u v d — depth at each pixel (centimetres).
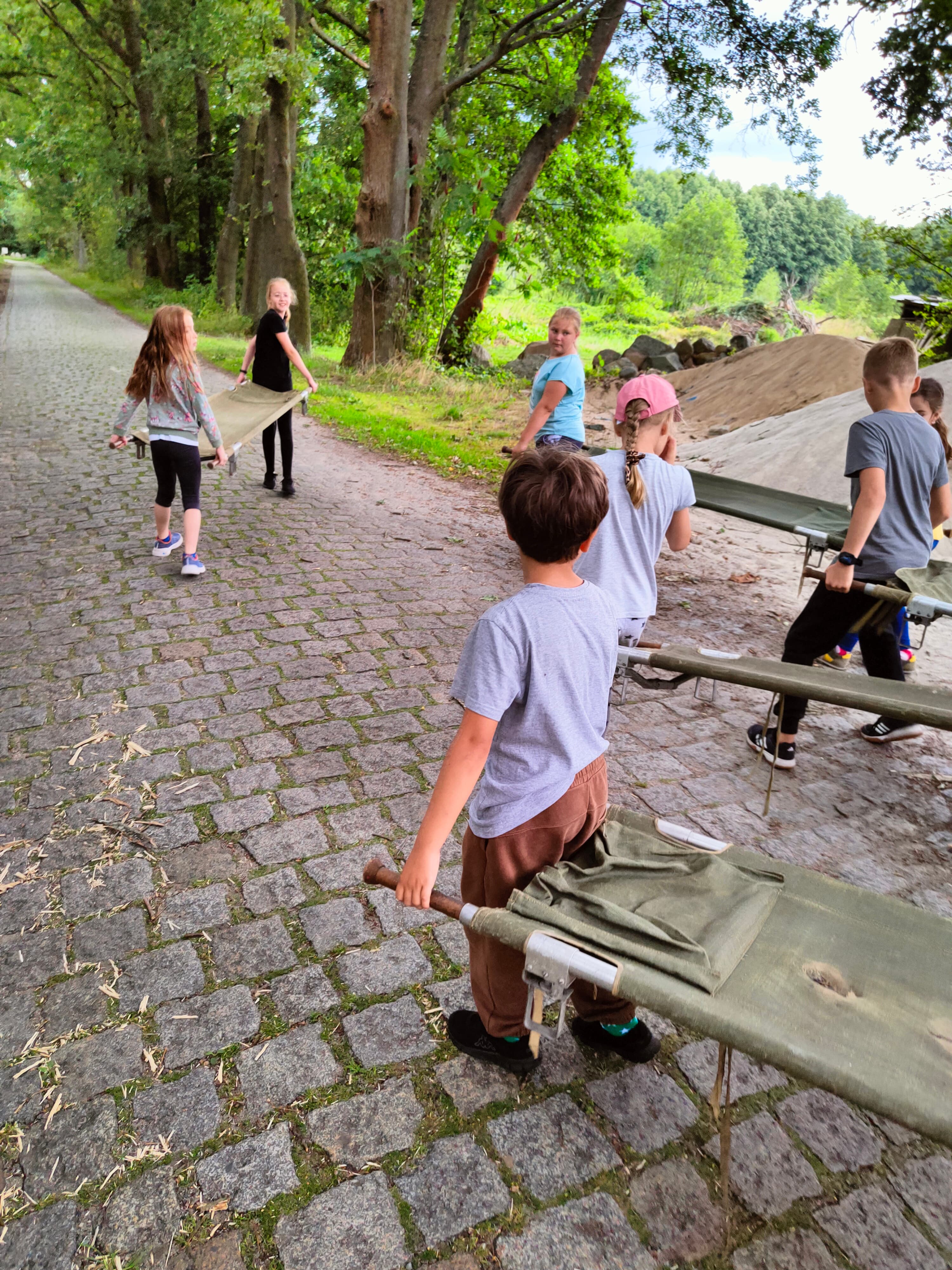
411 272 1781
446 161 1741
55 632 482
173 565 598
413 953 268
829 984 168
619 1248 188
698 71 1920
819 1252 189
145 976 255
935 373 1012
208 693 425
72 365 1588
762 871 203
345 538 702
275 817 332
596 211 2617
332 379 1717
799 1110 225
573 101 1827
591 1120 218
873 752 421
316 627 514
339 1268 182
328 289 2492
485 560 680
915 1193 204
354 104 2473
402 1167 204
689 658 312
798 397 1429
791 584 688
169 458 555
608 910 179
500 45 1794
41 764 359
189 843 315
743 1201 200
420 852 171
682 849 207
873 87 1644
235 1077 225
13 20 3319
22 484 776
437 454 1098
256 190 2541
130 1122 212
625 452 308
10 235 10600
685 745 414
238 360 1903
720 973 166
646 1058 232
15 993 247
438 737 399
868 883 317
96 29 3133
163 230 3484
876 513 351
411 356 1856
